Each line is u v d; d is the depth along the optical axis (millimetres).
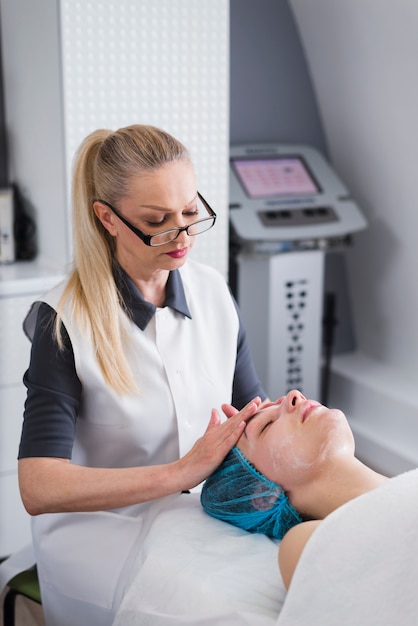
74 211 1540
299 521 1317
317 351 3104
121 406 1529
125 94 2391
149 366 1561
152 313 1554
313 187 3078
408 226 3092
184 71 2455
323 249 3012
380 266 3285
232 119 3172
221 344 1677
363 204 3291
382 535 1072
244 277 3018
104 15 2314
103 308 1509
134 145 1430
